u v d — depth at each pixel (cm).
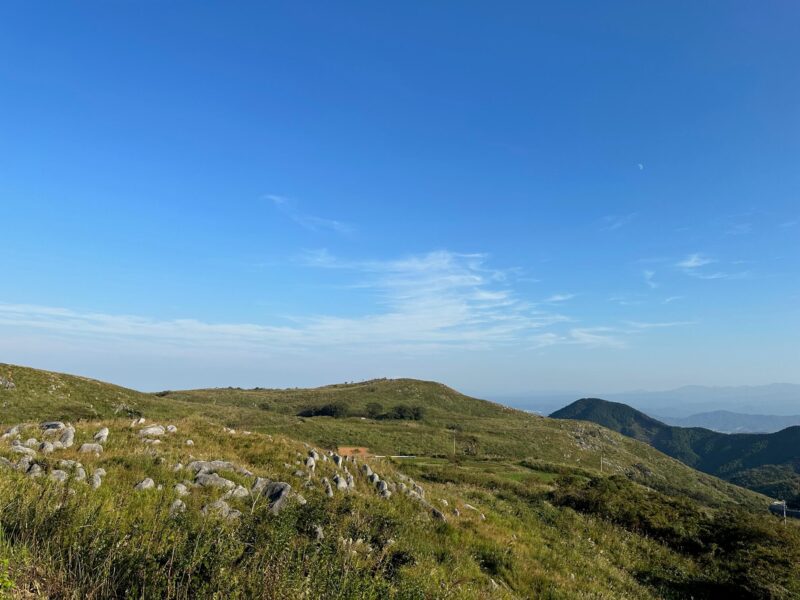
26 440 1205
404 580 753
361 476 1535
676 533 2080
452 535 1271
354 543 909
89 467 993
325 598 570
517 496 2495
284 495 1020
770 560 1758
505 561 1227
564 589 1171
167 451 1259
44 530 613
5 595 448
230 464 1190
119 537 605
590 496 2417
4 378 5603
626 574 1568
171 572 532
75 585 502
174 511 769
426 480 3164
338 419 10750
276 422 8800
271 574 563
